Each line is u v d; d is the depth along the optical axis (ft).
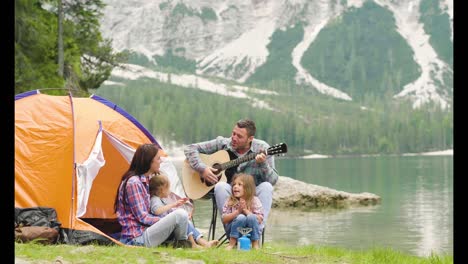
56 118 33.06
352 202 102.42
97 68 123.75
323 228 69.51
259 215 30.42
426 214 89.20
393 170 296.92
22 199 31.12
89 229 30.73
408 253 53.16
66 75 114.93
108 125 35.35
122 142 35.63
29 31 103.35
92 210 36.76
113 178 37.04
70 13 117.60
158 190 30.66
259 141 33.27
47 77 105.70
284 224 72.74
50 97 34.42
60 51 106.11
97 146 33.22
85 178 31.89
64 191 31.48
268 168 32.71
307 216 82.58
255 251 27.89
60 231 30.42
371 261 28.55
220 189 31.32
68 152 32.09
